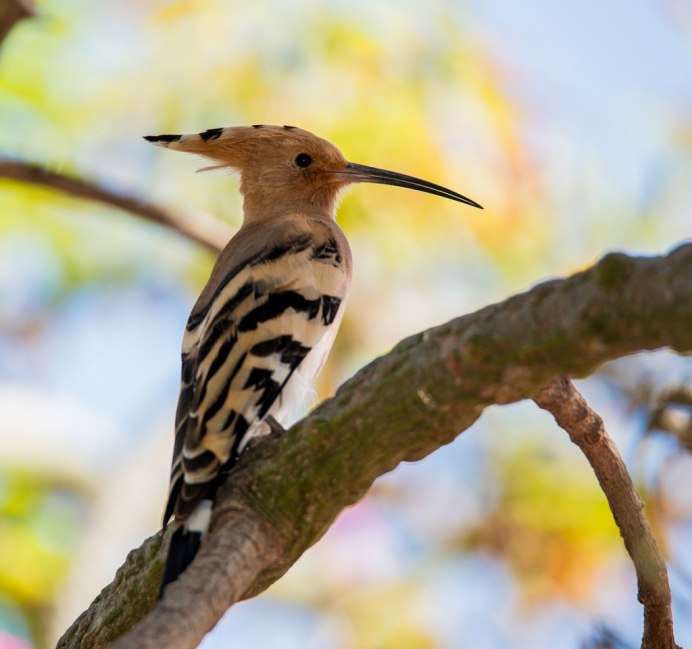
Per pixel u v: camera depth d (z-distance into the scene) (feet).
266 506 17.58
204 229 34.73
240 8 39.04
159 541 19.76
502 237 38.93
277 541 17.58
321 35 38.29
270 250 24.91
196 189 38.99
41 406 43.16
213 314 22.84
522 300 16.12
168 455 42.63
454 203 38.22
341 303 25.44
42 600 38.55
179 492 19.47
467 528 40.24
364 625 39.93
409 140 37.88
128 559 20.12
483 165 38.83
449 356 16.46
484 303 39.45
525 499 39.81
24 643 36.17
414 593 40.04
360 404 17.15
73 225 41.14
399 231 38.06
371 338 38.86
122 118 39.34
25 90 39.45
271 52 38.42
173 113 38.99
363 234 38.06
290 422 23.49
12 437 42.09
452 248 38.83
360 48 38.24
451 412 16.90
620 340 15.46
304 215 29.43
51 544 40.24
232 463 18.88
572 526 39.19
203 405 20.94
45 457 42.11
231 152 32.55
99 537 40.24
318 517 17.70
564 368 16.06
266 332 22.74
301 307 23.71
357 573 40.29
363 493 17.79
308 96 37.93
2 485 41.24
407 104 38.04
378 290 38.78
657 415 32.17
